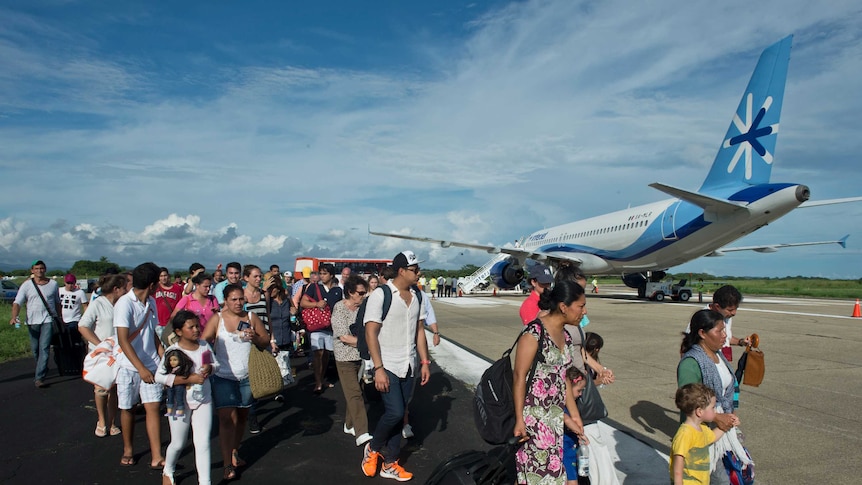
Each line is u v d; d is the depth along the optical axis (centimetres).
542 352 338
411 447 554
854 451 519
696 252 2173
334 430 621
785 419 629
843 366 940
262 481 466
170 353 429
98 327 611
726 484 354
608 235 2603
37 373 871
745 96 1952
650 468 480
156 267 522
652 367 939
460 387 817
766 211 1814
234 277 794
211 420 445
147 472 488
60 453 541
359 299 571
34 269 870
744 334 1355
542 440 336
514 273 3173
